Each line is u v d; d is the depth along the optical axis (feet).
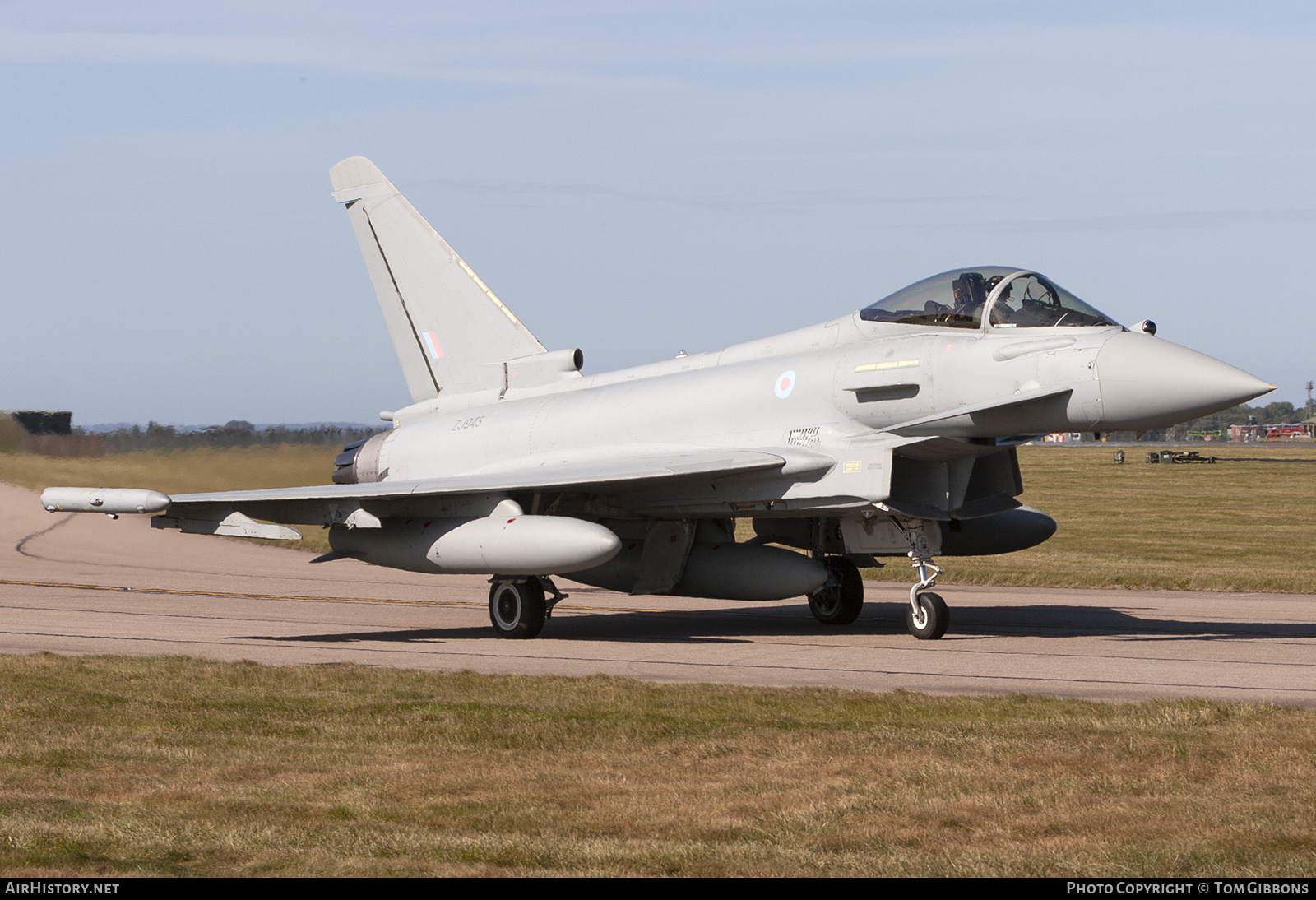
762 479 127.24
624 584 146.61
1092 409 110.42
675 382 140.56
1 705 81.61
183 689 88.58
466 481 132.36
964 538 148.46
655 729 73.10
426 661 107.76
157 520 133.39
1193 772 60.75
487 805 55.98
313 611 156.46
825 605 143.64
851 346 128.06
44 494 127.24
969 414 115.44
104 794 58.49
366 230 173.88
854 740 69.36
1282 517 352.49
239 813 54.75
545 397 155.02
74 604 160.66
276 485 270.87
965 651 112.78
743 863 47.34
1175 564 223.92
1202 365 106.93
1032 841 50.24
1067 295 119.65
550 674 98.99
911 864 47.26
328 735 72.38
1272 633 126.41
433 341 168.76
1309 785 58.08
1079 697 85.35
